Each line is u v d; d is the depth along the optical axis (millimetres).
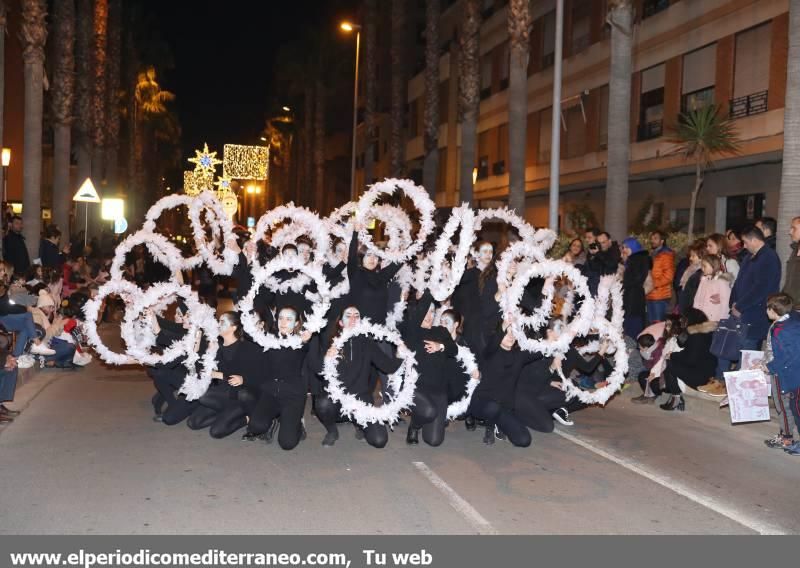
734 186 25547
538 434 10305
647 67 29297
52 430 9875
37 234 23609
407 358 9031
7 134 38125
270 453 8969
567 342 9734
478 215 12180
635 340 14117
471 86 28531
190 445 9250
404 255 10922
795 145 12672
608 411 12008
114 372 14430
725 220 26328
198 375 9812
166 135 71125
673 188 29047
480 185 45312
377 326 9047
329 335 9898
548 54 37250
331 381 8938
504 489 7758
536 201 40500
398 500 7312
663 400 12727
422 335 9391
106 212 29812
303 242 11258
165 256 12586
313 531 6449
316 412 9367
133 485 7605
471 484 7902
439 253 10031
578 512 7102
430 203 11102
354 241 10445
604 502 7422
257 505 7078
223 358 9648
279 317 9180
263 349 9391
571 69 34719
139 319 10812
